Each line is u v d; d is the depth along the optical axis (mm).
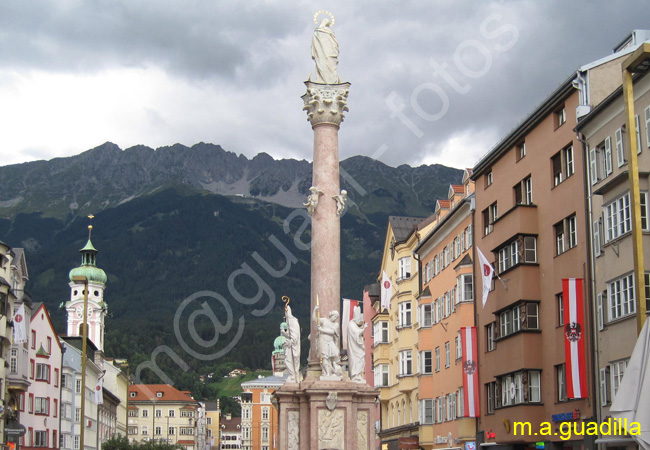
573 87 41812
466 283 55656
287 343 37469
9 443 65375
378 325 81125
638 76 35438
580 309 38969
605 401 37719
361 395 36250
